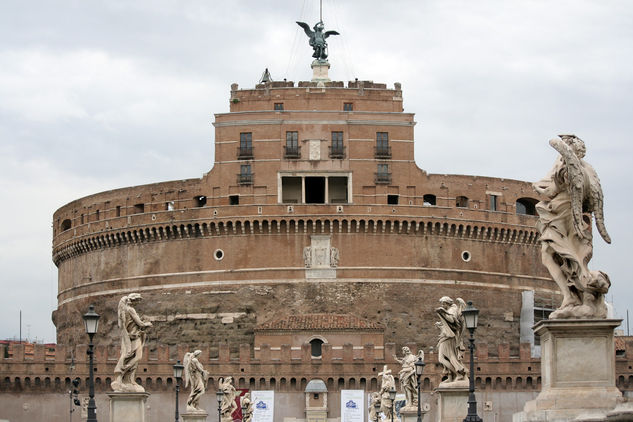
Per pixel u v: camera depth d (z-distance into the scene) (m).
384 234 143.50
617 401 21.44
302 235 143.00
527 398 129.25
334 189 146.50
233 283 143.00
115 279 150.38
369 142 144.75
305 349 130.50
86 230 154.25
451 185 146.38
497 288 147.25
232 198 144.62
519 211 155.00
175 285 145.50
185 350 131.12
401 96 148.38
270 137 144.62
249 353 130.38
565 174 22.44
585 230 22.33
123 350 46.19
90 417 43.59
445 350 44.09
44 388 130.75
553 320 21.89
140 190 149.75
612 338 21.84
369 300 141.75
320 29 159.12
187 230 145.38
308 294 141.75
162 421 128.62
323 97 147.38
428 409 127.25
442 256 144.88
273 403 129.12
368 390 129.12
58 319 162.25
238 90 149.00
